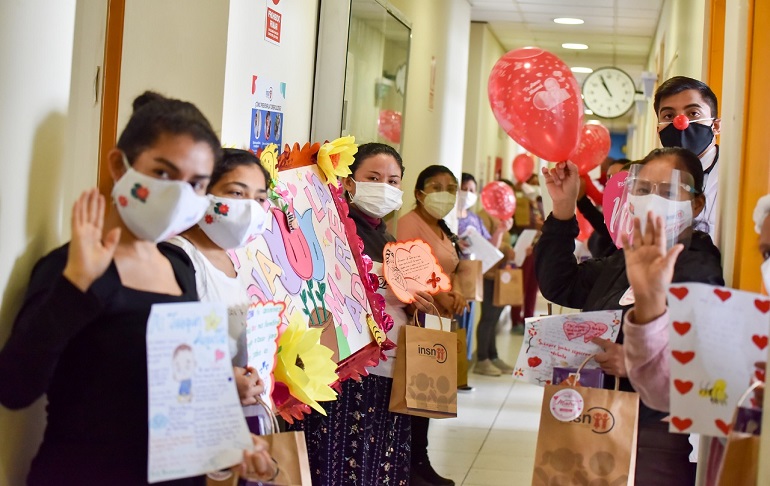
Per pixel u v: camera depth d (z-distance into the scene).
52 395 1.91
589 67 15.23
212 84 3.49
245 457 1.94
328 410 3.69
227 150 2.51
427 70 7.83
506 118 3.68
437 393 3.82
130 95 3.48
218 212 2.43
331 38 4.80
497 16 11.30
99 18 3.44
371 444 3.83
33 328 1.76
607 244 4.55
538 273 3.43
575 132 3.60
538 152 3.66
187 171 1.87
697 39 6.12
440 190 5.12
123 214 1.87
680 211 2.73
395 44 6.31
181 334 1.88
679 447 2.78
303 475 2.25
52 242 2.18
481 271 6.12
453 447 5.86
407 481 4.08
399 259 4.03
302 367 2.78
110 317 1.88
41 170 2.10
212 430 1.90
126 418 1.89
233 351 2.42
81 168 3.45
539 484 2.62
